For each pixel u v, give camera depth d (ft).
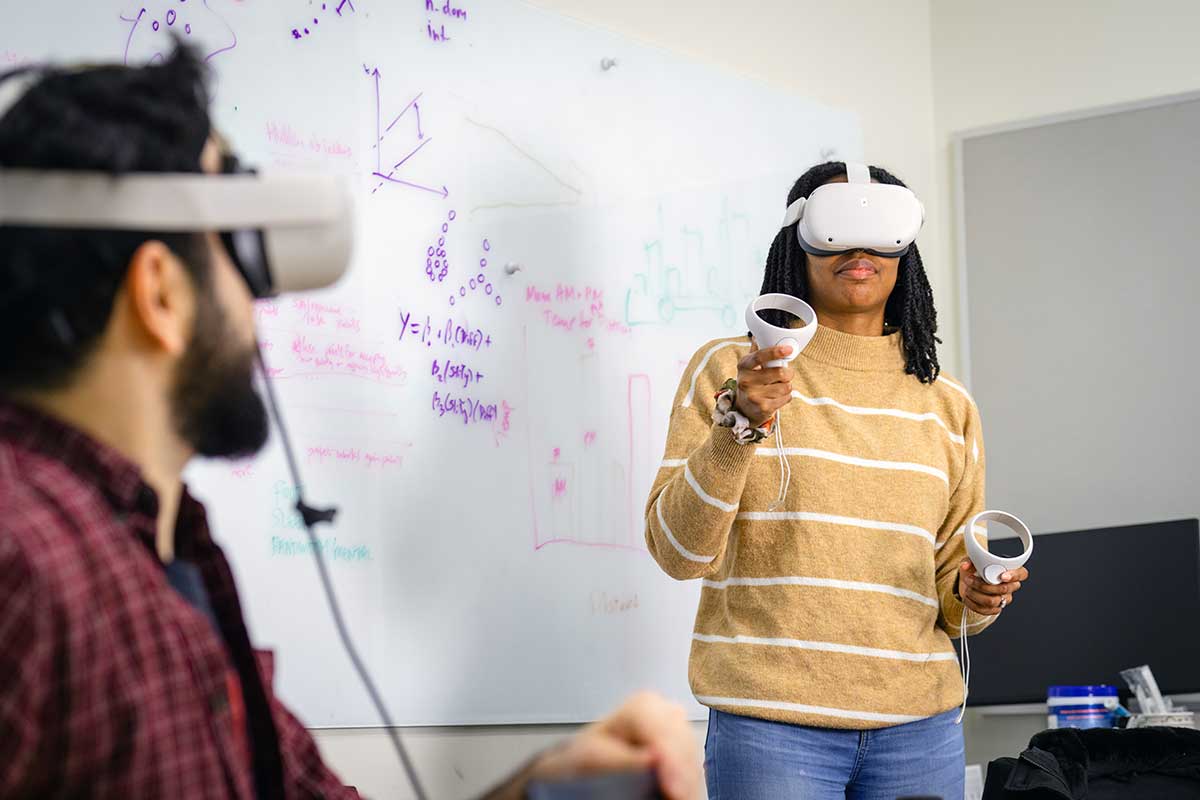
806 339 4.89
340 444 6.40
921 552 5.69
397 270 6.80
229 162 2.48
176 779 2.06
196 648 2.19
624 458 8.14
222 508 5.85
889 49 11.05
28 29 5.31
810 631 5.43
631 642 8.01
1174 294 10.34
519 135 7.66
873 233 5.77
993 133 11.13
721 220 9.09
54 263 2.14
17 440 2.15
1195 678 9.02
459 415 7.07
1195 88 10.47
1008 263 10.97
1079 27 10.95
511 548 7.30
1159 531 9.34
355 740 6.33
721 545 5.35
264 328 6.09
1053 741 6.27
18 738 1.87
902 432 5.82
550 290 7.75
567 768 2.26
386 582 6.56
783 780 5.32
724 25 9.43
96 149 2.16
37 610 1.90
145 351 2.23
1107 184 10.66
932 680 5.61
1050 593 9.52
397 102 6.91
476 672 7.00
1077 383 10.61
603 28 8.34
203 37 5.97
